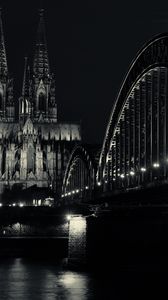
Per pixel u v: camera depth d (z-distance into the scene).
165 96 152.00
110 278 124.31
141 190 146.00
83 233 145.38
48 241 199.50
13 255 195.12
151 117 164.75
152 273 129.50
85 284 118.12
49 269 146.62
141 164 178.38
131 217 143.25
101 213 150.50
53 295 107.12
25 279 127.81
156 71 164.00
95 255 143.12
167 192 139.50
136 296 104.06
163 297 102.62
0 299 103.56
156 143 163.38
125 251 141.88
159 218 141.38
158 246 139.88
